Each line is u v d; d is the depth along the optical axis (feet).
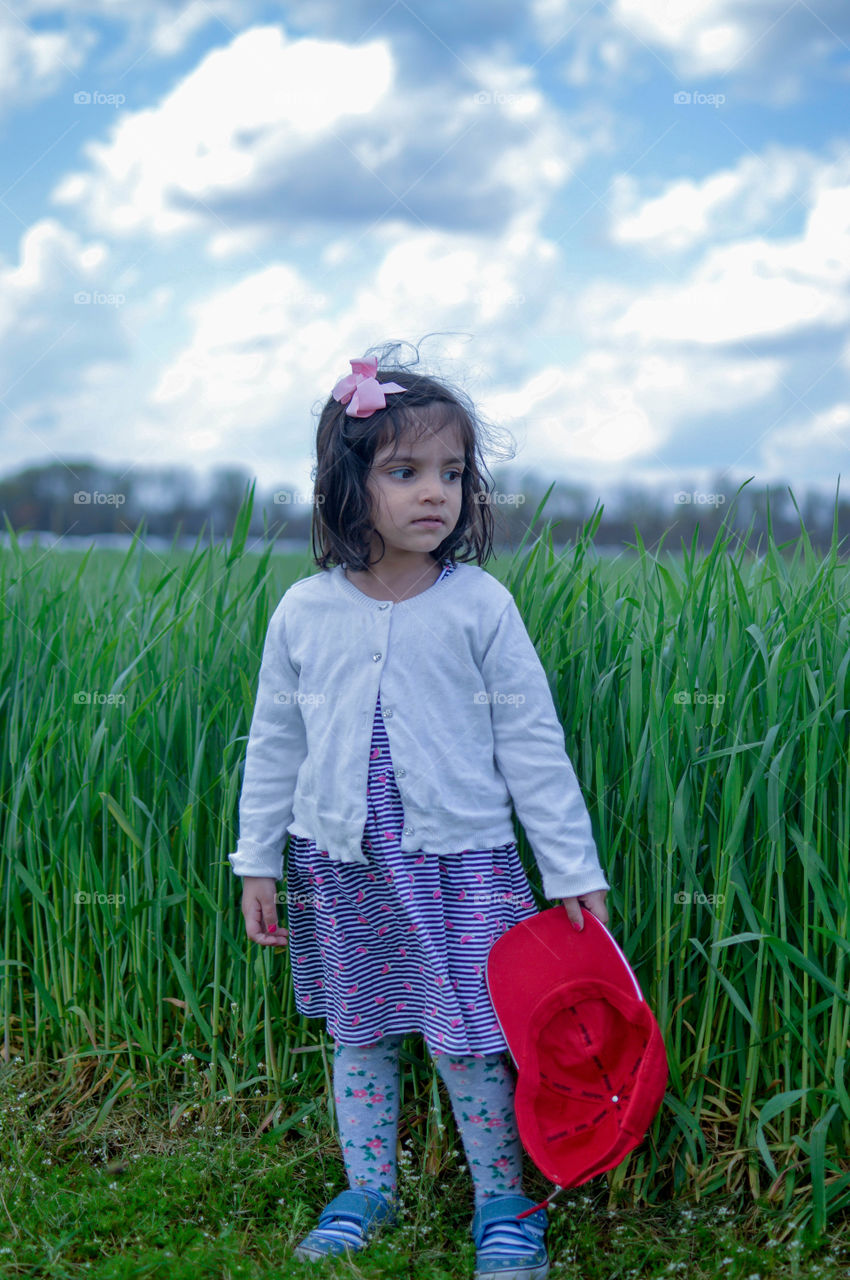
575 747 4.72
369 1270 3.88
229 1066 4.97
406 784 4.08
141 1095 5.11
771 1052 4.50
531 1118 3.97
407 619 4.23
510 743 4.25
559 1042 4.10
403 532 4.13
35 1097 5.11
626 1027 4.09
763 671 4.47
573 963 4.14
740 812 4.18
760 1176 4.45
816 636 4.50
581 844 4.14
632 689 4.34
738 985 4.51
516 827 4.83
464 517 4.51
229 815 4.97
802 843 4.20
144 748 5.25
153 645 5.19
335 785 4.20
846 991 4.33
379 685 4.17
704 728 4.50
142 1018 5.28
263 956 4.93
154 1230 4.18
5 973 5.55
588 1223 4.21
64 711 5.39
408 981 4.34
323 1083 5.06
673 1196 4.44
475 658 4.26
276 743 4.53
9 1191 4.44
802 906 4.55
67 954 5.40
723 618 4.49
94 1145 4.90
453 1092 4.30
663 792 4.32
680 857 4.51
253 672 5.18
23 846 5.65
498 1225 4.10
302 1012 4.71
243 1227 4.31
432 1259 4.07
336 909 4.31
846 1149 4.33
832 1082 4.35
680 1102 4.40
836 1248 3.99
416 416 4.09
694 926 4.57
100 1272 3.88
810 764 4.14
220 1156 4.61
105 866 5.28
